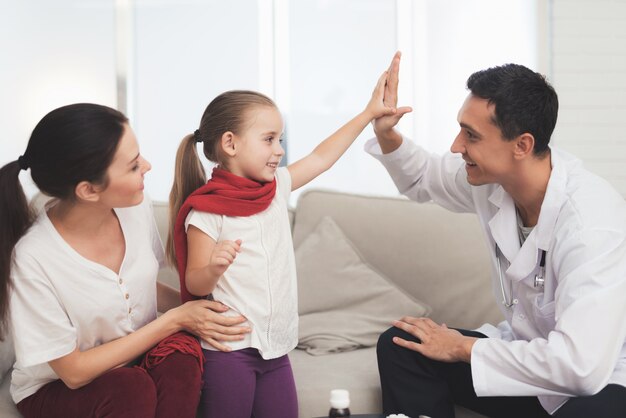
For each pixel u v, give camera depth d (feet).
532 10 13.38
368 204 8.29
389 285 7.76
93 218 5.37
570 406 5.08
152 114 12.79
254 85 12.96
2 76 12.30
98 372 5.20
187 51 12.80
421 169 6.83
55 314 5.15
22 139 12.40
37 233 5.24
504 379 5.25
